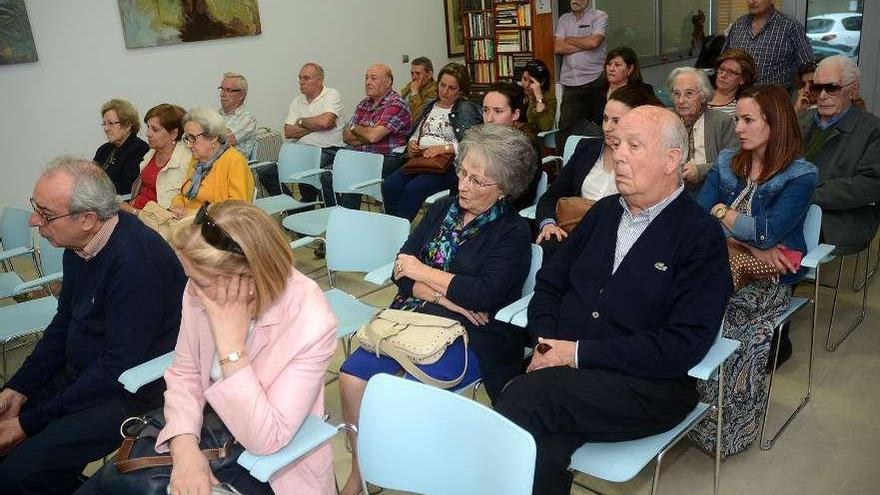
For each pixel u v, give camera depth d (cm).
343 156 427
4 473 175
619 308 177
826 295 335
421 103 579
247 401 136
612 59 412
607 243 186
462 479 132
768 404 237
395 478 143
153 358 190
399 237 256
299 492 149
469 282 205
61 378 210
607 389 160
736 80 359
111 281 187
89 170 185
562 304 192
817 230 234
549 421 159
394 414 139
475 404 128
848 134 288
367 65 695
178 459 142
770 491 203
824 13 509
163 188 384
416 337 193
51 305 297
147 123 385
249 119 516
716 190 256
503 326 211
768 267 217
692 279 168
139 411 188
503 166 206
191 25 565
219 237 137
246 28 598
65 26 505
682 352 161
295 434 143
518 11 652
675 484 209
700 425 215
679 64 663
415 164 417
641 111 176
